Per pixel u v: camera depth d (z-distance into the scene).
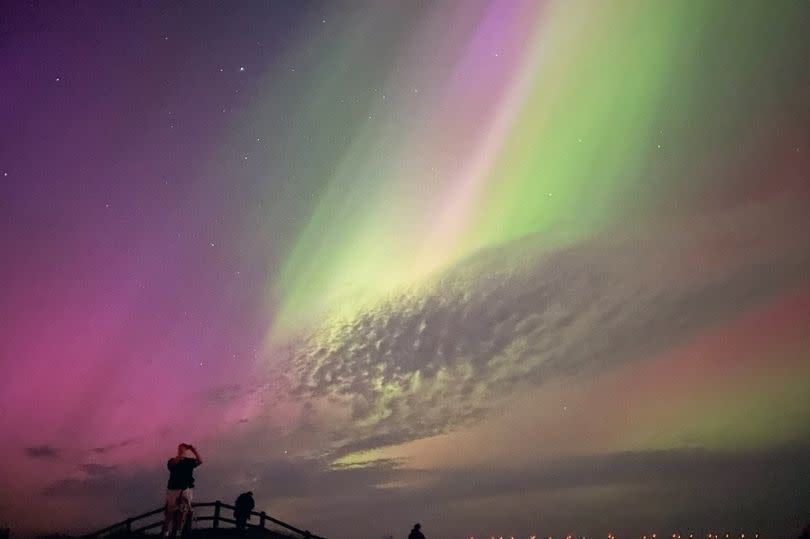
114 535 15.97
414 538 18.81
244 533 17.11
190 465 14.11
